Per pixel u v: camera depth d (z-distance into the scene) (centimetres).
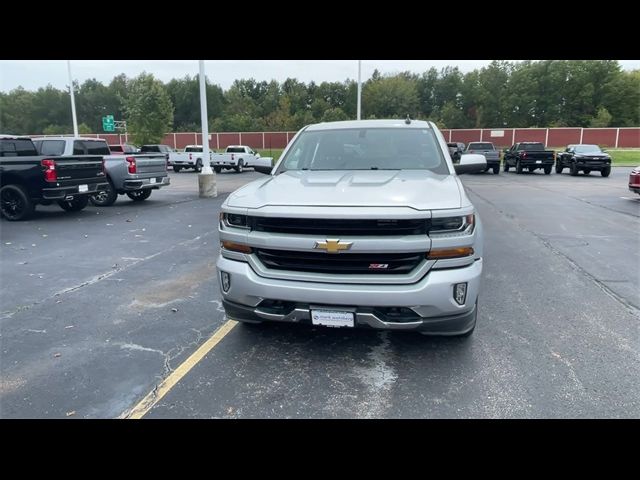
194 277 611
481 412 300
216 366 365
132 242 829
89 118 9375
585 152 2684
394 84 8050
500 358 373
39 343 410
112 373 355
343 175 413
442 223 319
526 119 8138
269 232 341
